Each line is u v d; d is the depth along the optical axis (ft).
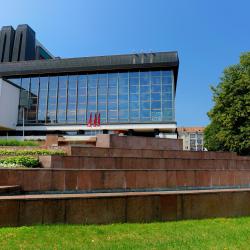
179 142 68.33
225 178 50.78
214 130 133.80
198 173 48.39
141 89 155.94
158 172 45.32
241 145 96.17
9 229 20.54
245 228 23.45
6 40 260.21
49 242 18.31
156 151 58.54
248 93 95.66
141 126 151.33
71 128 157.58
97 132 155.02
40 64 165.99
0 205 21.34
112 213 23.77
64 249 17.21
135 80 157.58
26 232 20.01
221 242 19.38
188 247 18.12
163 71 156.04
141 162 51.13
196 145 374.84
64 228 21.33
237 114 95.91
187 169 50.98
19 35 262.26
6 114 155.43
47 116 162.40
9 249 16.98
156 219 25.00
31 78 168.96
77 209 22.91
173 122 149.48
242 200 28.94
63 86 164.35
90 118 156.87
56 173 39.83
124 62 156.97
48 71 164.25
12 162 47.62
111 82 159.74
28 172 38.68
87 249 17.34
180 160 54.60
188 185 47.24
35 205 22.12
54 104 163.12
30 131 162.20
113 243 18.58
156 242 19.01
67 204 22.74
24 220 21.75
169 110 151.43
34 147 69.67
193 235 20.85
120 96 157.07
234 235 21.17
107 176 42.14
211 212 27.20
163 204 25.43
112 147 60.29
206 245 18.62
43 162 48.29
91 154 53.98
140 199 24.75
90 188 40.98
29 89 167.73
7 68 168.96
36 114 163.84
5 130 163.84
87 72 162.71
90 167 48.08
